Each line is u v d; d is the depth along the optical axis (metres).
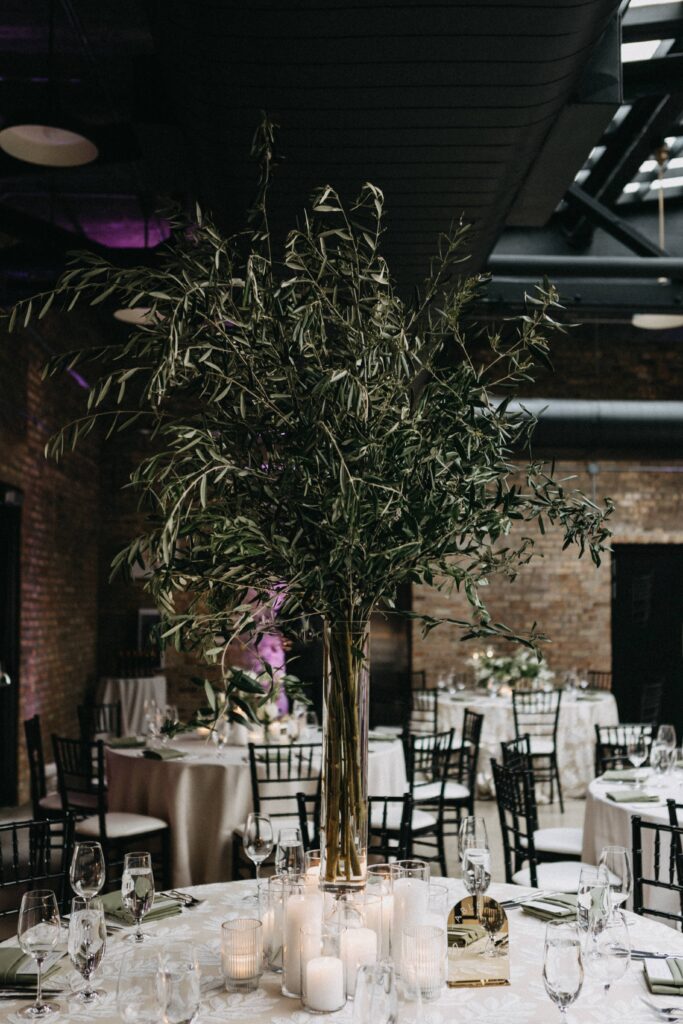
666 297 7.20
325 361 2.18
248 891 2.92
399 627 10.98
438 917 2.16
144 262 6.11
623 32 4.62
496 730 8.41
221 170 3.79
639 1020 2.04
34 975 2.21
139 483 2.12
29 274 7.22
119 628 10.86
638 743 4.84
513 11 2.87
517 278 7.06
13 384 7.82
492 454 2.27
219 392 2.10
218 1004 2.12
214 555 2.06
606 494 10.91
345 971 2.11
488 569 2.31
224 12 2.85
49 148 5.09
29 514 8.31
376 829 5.43
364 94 3.27
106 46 5.71
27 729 6.02
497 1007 2.09
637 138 6.33
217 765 5.30
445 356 2.30
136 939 2.35
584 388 10.80
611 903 2.29
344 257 2.21
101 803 5.04
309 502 2.06
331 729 2.27
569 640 10.66
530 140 3.66
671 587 11.16
